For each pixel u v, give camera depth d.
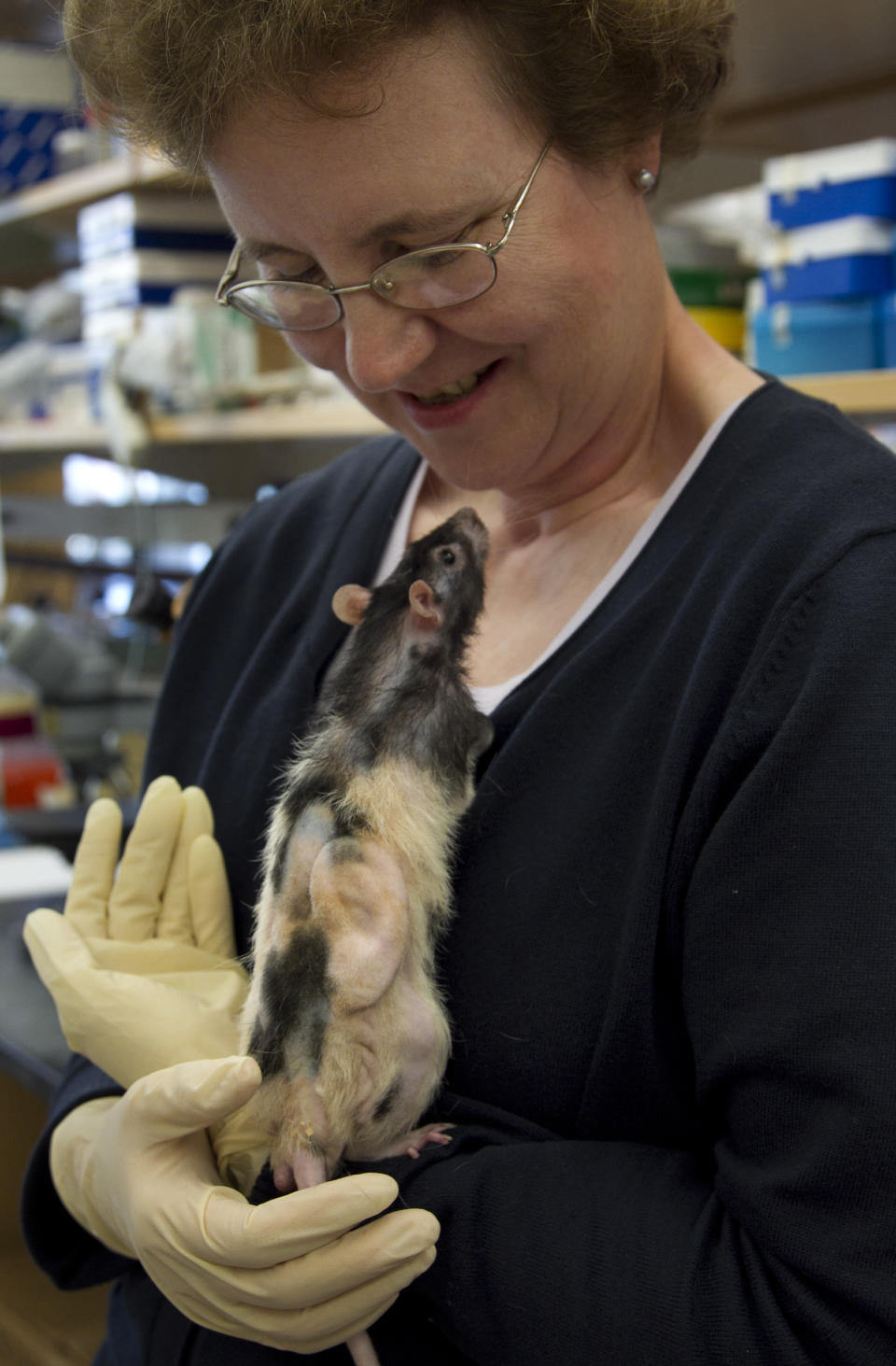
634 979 1.03
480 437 1.18
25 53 4.18
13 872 2.96
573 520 1.32
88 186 3.45
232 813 1.39
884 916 0.90
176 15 0.97
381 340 1.07
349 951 1.03
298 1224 0.97
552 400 1.16
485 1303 1.00
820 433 1.13
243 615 1.57
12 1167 2.59
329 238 1.03
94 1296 2.58
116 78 1.10
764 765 0.96
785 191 2.06
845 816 0.92
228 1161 1.17
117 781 3.73
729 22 1.19
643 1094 1.05
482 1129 1.09
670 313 1.29
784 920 0.94
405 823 1.10
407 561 1.28
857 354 2.01
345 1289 1.00
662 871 1.03
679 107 1.12
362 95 0.94
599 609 1.19
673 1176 1.02
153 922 1.38
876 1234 0.87
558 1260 0.98
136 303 3.32
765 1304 0.90
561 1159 1.04
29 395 4.20
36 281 4.97
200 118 1.01
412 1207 1.04
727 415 1.19
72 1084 1.41
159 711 1.60
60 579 5.03
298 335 1.18
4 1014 2.15
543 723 1.14
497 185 1.01
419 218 1.00
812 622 0.98
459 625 1.24
